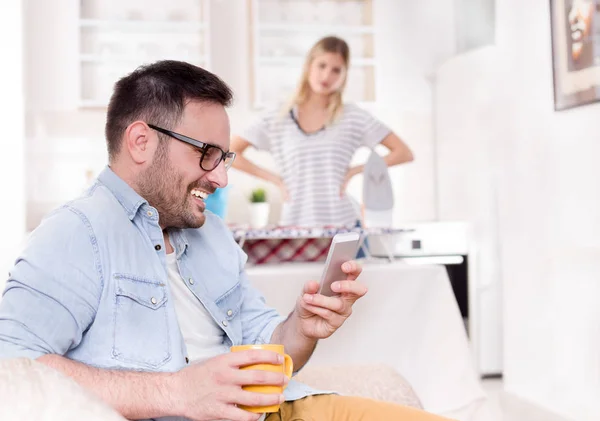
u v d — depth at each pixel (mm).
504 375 3430
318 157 3439
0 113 3576
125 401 918
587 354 2770
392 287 2070
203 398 907
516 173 3312
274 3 4262
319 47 3340
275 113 3508
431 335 2074
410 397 1481
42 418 516
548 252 3037
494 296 3656
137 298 1057
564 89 2846
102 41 4082
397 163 3557
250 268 2062
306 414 1175
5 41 3586
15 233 3564
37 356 934
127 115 1132
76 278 1000
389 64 4438
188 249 1218
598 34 2613
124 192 1115
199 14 4141
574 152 2832
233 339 1208
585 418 2770
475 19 4465
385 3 4414
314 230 2068
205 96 1133
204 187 1163
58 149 4059
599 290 2689
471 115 3852
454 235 3650
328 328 1180
